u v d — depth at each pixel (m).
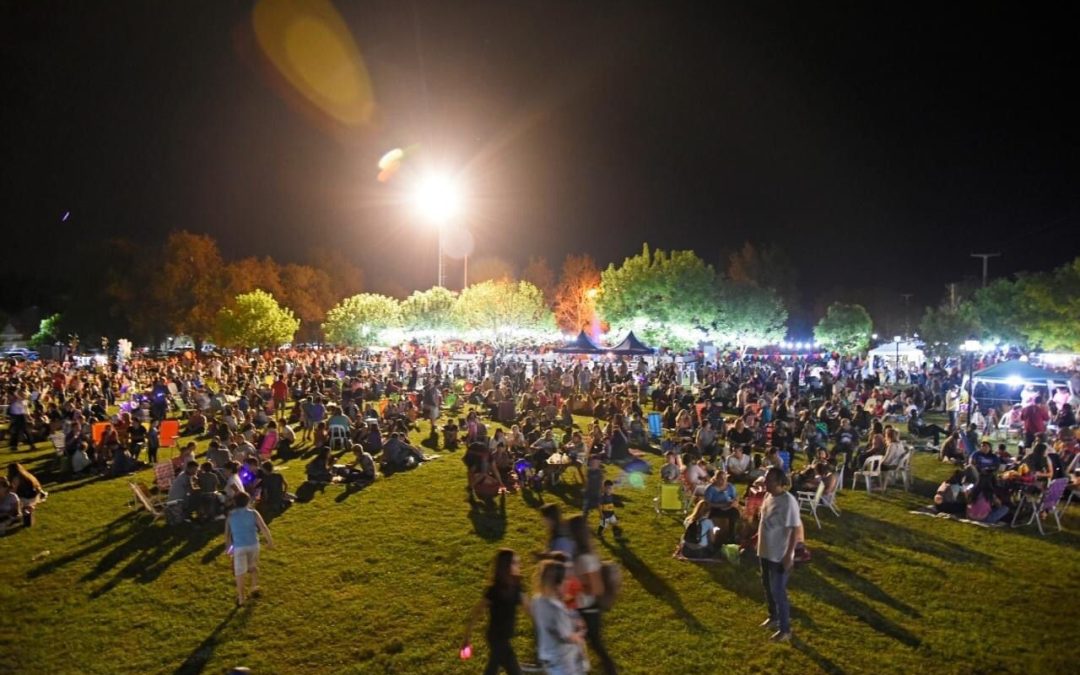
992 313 50.53
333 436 20.52
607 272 55.41
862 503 14.38
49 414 22.42
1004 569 10.37
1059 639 8.10
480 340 54.34
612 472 17.11
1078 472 14.75
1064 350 44.94
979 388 30.48
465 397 30.50
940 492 13.66
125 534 12.42
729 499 11.52
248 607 9.20
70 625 8.77
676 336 51.66
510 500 14.55
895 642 8.02
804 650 7.82
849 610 8.89
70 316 65.38
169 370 34.47
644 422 22.28
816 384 31.56
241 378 31.95
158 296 62.97
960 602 9.15
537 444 17.00
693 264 53.06
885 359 48.78
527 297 53.84
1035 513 12.55
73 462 17.34
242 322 48.78
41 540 12.10
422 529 12.40
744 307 62.47
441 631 8.43
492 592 6.44
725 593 9.50
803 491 13.52
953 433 19.02
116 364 42.56
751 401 26.48
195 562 10.96
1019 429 22.58
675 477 14.52
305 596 9.51
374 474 16.17
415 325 53.91
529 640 8.16
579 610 6.64
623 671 7.39
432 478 16.45
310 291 86.12
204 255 65.75
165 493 14.39
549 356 44.38
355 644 8.16
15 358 58.69
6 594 9.76
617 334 54.34
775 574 8.05
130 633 8.52
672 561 10.81
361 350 52.72
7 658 7.95
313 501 14.38
